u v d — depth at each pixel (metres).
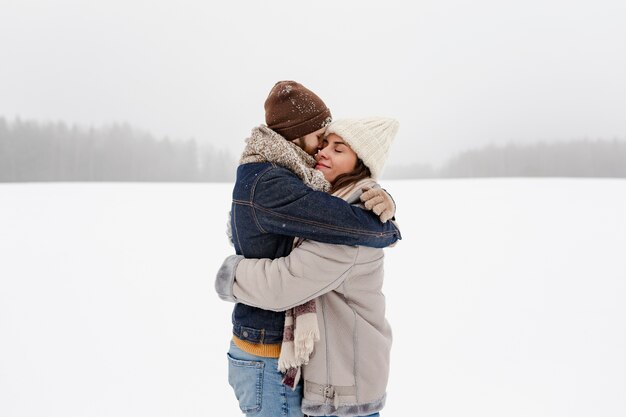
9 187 20.77
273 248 1.66
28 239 8.70
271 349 1.67
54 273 6.50
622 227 10.14
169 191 19.30
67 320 4.79
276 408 1.66
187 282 6.21
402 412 3.24
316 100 1.81
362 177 1.77
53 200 14.92
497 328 4.75
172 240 8.91
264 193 1.60
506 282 6.32
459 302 5.57
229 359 1.76
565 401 3.33
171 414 3.13
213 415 3.12
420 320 5.01
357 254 1.62
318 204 1.55
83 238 8.92
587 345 4.29
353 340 1.68
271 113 1.80
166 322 4.80
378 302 1.75
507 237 9.22
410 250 8.23
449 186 19.67
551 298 5.64
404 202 14.36
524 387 3.55
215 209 13.47
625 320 4.88
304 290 1.56
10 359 3.88
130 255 7.66
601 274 6.65
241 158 1.75
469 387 3.57
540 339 4.45
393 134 1.83
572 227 10.19
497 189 18.02
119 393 3.38
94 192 18.06
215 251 8.05
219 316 5.00
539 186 19.42
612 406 3.24
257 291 1.58
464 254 7.89
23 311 5.01
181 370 3.77
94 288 5.86
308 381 1.65
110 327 4.63
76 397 3.31
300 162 1.67
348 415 1.65
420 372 3.84
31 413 3.09
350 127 1.74
